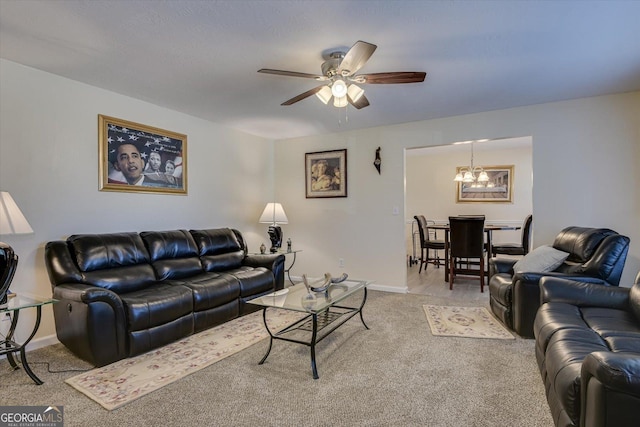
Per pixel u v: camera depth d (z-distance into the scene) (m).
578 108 3.57
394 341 2.79
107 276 2.80
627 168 3.40
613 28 2.17
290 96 3.42
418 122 4.41
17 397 1.99
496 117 3.96
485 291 4.51
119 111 3.36
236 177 4.79
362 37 2.26
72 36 2.24
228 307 3.28
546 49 2.45
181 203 4.00
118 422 1.75
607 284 2.63
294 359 2.48
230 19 2.04
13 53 2.50
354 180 4.87
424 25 2.12
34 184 2.78
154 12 1.96
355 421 1.75
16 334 2.69
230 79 2.98
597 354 1.21
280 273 4.00
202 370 2.31
